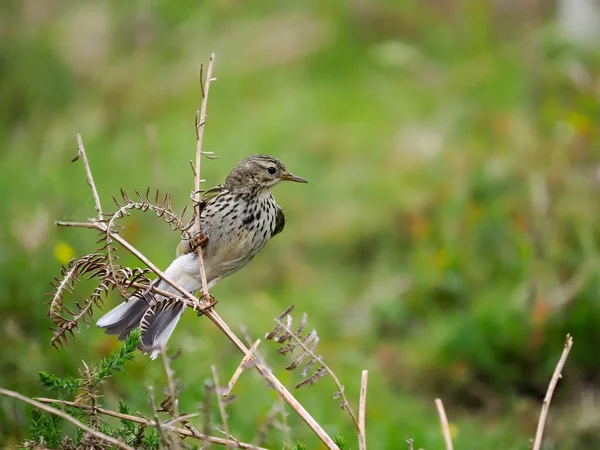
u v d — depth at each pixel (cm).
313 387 980
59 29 1992
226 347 1093
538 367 1089
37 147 1688
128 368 919
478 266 1205
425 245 1296
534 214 1171
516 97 1462
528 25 1772
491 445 965
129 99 1817
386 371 1102
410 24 1912
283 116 1697
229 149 1595
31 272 1004
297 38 1939
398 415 984
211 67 680
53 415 614
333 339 1170
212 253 755
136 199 1324
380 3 1950
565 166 1232
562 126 1272
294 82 1852
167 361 616
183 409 898
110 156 1590
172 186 1442
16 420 807
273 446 844
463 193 1266
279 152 1602
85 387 618
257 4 2039
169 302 627
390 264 1324
